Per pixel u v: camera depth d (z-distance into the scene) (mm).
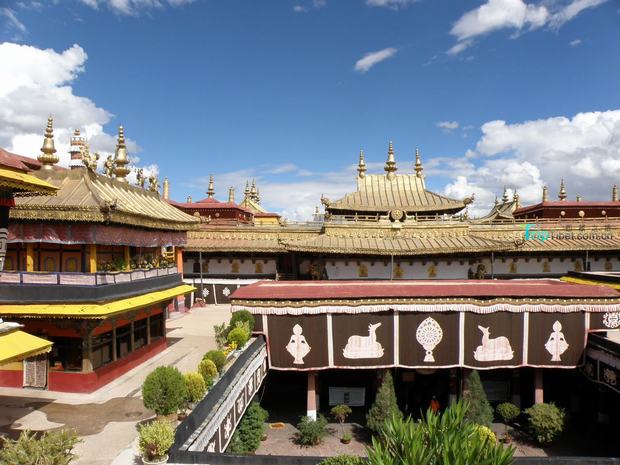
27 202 18016
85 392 17625
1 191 13297
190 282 42969
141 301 20391
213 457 11102
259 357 21609
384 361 23625
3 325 13297
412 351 23672
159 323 24609
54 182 19922
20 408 16047
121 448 12797
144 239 22609
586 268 40688
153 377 13297
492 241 37312
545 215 51781
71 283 17578
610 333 27453
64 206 17562
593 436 23297
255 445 20750
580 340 23938
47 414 15477
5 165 13133
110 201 17922
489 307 23562
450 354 23734
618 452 21547
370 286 25078
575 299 23781
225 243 42969
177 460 11016
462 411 10547
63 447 9727
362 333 23547
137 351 21641
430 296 23531
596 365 23219
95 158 21312
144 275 22125
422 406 27266
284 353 23406
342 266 37906
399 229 39188
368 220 41969
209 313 37406
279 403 28375
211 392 14211
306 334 23359
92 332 17828
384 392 22938
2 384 18328
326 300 23297
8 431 14047
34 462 9180
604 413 23594
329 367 23484
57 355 18297
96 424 14617
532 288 24656
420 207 43375
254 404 21672
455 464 8922
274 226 44688
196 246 41719
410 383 27594
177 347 25281
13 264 19656
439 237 38875
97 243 18344
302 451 21516
